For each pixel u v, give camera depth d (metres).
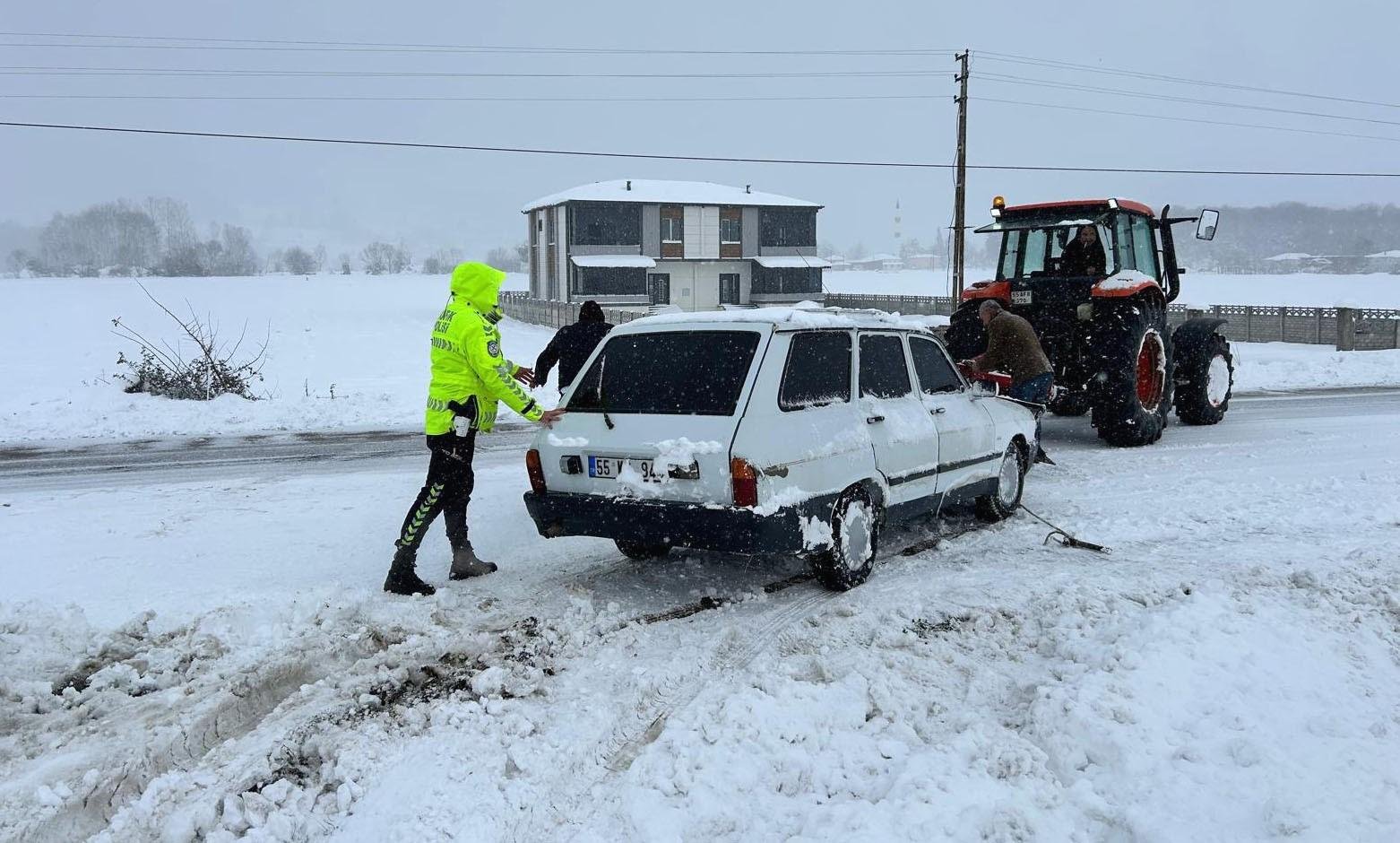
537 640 4.70
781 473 4.92
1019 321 8.55
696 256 53.12
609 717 3.89
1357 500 7.50
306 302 58.97
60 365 22.38
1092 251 10.74
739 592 5.50
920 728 3.79
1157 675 3.95
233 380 16.19
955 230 30.44
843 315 5.86
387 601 5.22
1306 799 3.06
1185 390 12.01
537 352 25.88
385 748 3.61
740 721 3.69
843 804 3.18
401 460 10.36
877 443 5.62
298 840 3.08
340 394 16.64
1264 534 6.60
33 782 3.34
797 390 5.22
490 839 3.06
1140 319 10.21
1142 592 5.17
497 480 8.92
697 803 3.20
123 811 3.21
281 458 10.52
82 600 5.32
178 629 4.75
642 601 5.38
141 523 7.30
